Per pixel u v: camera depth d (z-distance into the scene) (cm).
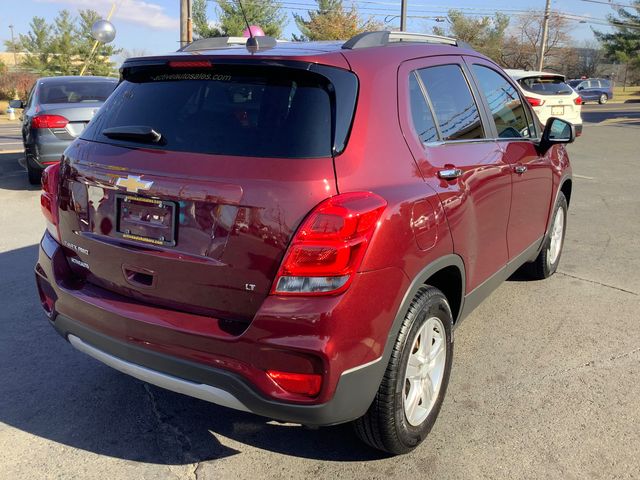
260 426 310
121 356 261
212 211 234
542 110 1322
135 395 339
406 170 264
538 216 439
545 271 507
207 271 237
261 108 248
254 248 227
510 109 407
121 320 254
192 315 245
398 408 258
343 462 281
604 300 475
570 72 6400
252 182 229
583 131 1895
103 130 284
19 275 522
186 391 249
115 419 315
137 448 291
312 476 271
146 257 252
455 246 292
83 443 295
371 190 239
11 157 1257
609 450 287
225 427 310
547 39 6038
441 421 311
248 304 232
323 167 230
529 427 305
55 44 4759
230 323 238
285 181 226
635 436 297
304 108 242
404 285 248
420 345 276
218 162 238
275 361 225
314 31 3756
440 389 296
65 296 280
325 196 226
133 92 289
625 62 5519
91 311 266
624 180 1002
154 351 247
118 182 257
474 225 315
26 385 347
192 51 293
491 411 320
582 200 847
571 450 287
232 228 230
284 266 224
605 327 426
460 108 334
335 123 241
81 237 279
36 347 393
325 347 220
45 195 308
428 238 264
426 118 297
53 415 318
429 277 276
